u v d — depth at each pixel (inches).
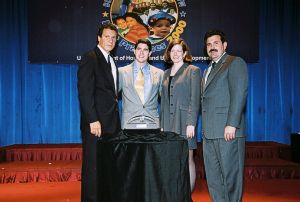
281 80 255.1
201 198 159.8
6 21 243.9
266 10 253.3
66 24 236.2
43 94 247.0
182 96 138.2
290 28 254.2
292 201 155.0
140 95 138.5
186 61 143.7
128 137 94.1
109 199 89.0
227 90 124.7
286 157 220.4
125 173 87.1
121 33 237.5
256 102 254.7
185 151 90.4
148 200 86.2
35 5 234.2
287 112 256.7
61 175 195.2
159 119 144.8
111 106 130.7
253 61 239.6
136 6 237.6
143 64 141.3
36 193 170.9
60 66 247.0
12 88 245.6
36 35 235.1
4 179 192.1
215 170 127.7
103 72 131.4
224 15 238.4
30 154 219.9
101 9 237.5
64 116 248.5
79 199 159.6
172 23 238.2
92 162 127.6
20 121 247.1
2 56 244.2
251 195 164.9
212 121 125.6
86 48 237.3
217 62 127.7
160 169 87.1
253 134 255.3
